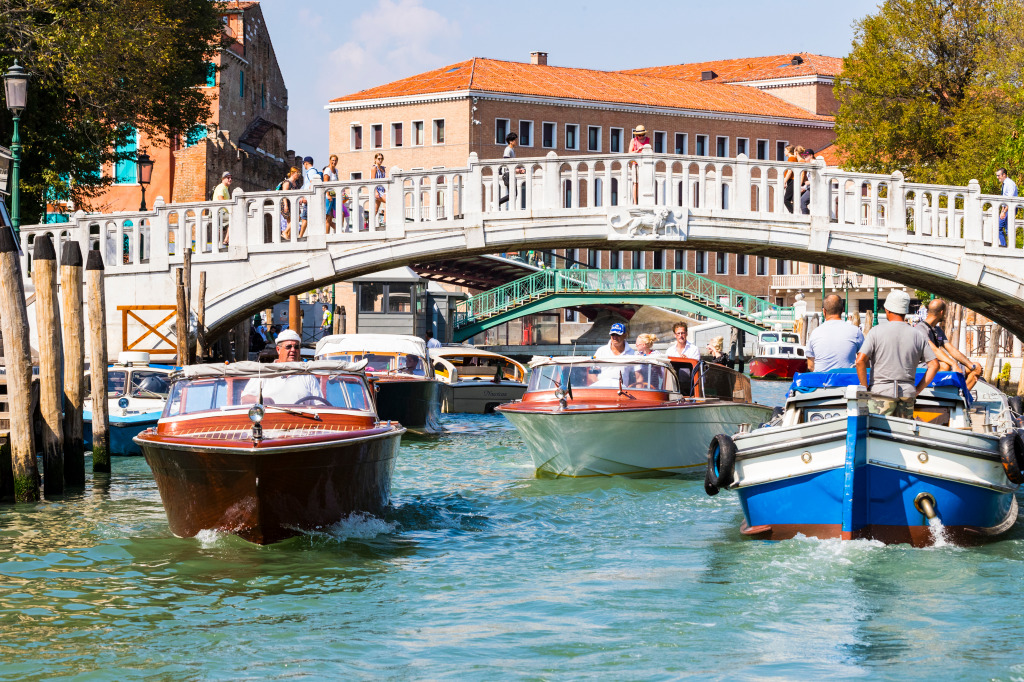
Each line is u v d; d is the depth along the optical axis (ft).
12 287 51.55
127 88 104.06
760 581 38.52
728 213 85.46
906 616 34.71
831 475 41.70
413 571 40.47
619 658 31.04
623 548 44.34
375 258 84.02
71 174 108.27
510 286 168.14
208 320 83.92
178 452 41.86
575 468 61.26
